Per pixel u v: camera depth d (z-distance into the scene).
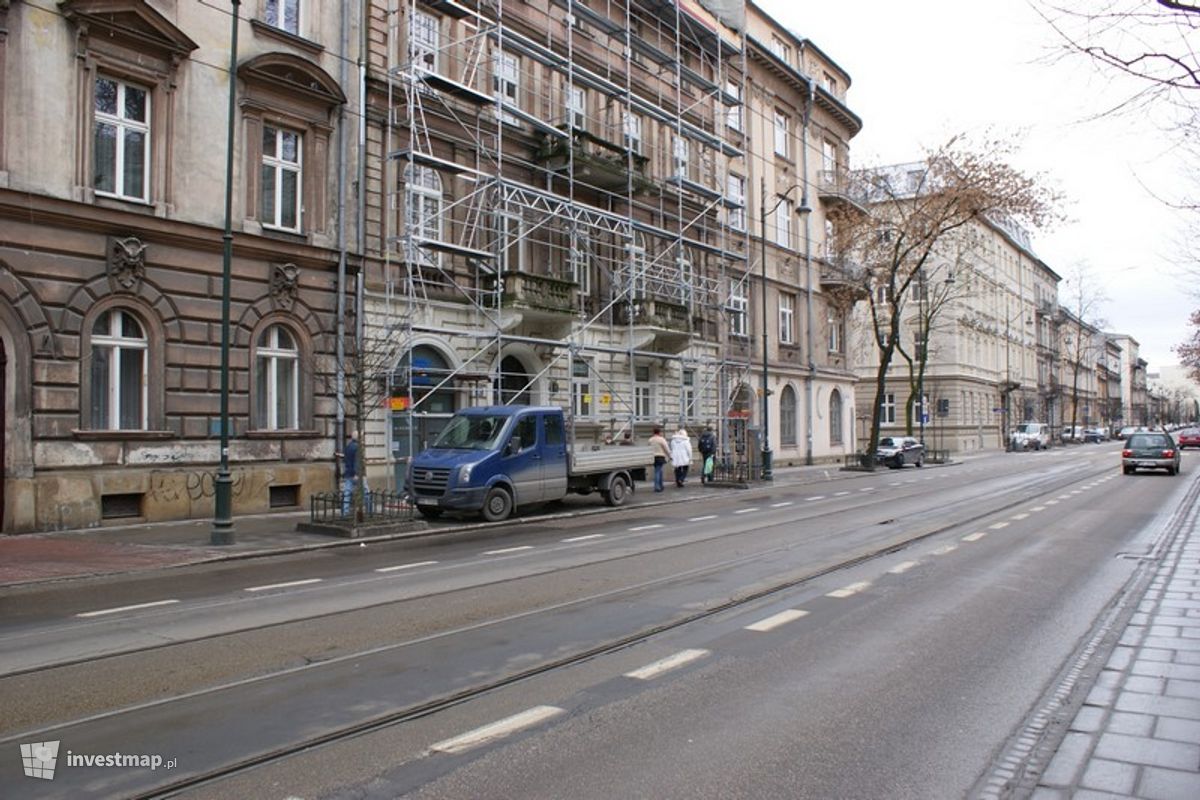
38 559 11.89
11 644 7.26
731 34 35.66
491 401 22.66
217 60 17.41
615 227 27.30
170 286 16.44
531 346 23.98
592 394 26.77
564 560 11.77
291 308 18.45
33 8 14.64
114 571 11.12
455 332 20.80
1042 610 8.47
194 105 17.00
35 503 14.47
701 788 4.29
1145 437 32.22
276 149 18.69
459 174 21.17
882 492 24.47
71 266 15.02
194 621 8.12
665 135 31.50
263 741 4.91
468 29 23.12
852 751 4.79
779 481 29.67
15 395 14.30
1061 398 93.00
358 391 15.84
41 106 14.70
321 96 19.08
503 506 17.09
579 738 4.96
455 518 17.41
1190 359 47.62
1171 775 4.41
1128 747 4.80
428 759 4.64
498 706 5.53
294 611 8.55
